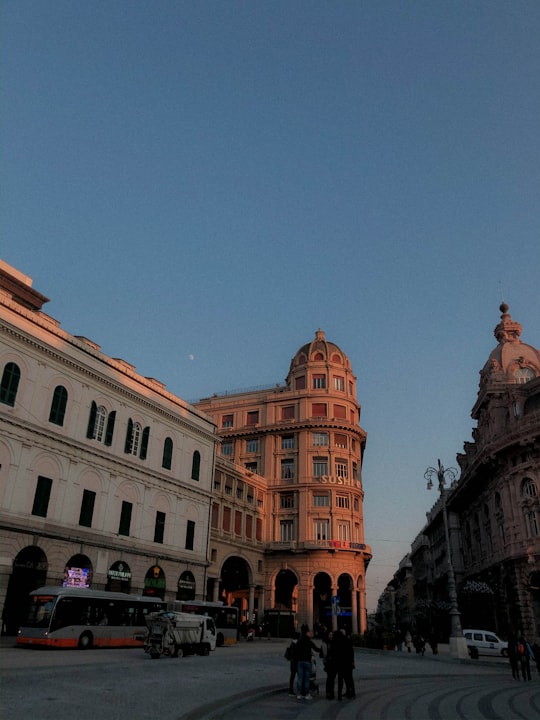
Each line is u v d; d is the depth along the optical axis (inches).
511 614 1957.4
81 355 1508.4
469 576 2541.8
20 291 1612.9
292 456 2625.5
